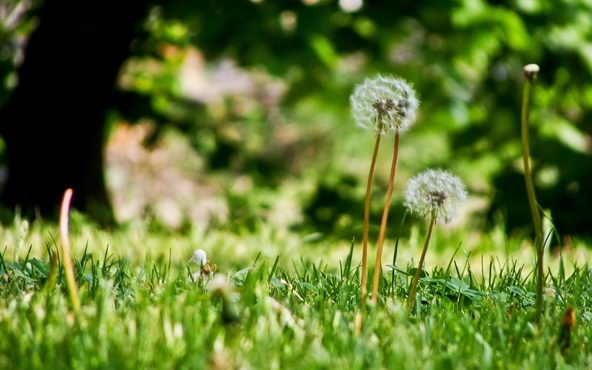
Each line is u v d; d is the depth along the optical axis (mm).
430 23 11641
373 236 11273
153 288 3828
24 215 11781
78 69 11703
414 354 2713
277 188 14953
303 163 19281
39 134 11852
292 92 13617
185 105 14750
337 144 18844
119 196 20328
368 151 18562
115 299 3510
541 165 13242
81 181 12055
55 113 11812
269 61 11289
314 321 3145
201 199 20031
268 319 3105
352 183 13852
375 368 2578
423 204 3254
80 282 3824
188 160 21453
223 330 2867
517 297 3891
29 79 11812
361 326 3098
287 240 8672
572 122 14312
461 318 3367
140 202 20031
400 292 3916
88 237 7180
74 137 11906
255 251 7164
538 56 12648
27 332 2770
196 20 11031
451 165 14625
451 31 11703
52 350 2627
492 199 13008
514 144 13461
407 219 13320
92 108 11938
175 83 14625
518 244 7836
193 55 19047
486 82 13578
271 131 19016
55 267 3307
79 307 3010
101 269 4070
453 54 12055
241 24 10695
